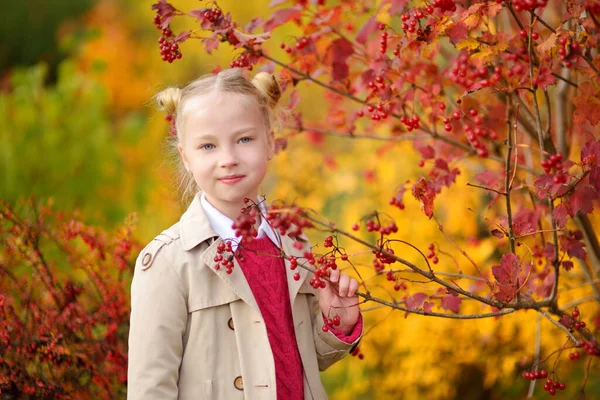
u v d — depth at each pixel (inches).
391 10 94.4
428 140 127.1
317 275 73.1
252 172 77.9
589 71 81.4
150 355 74.1
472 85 94.0
